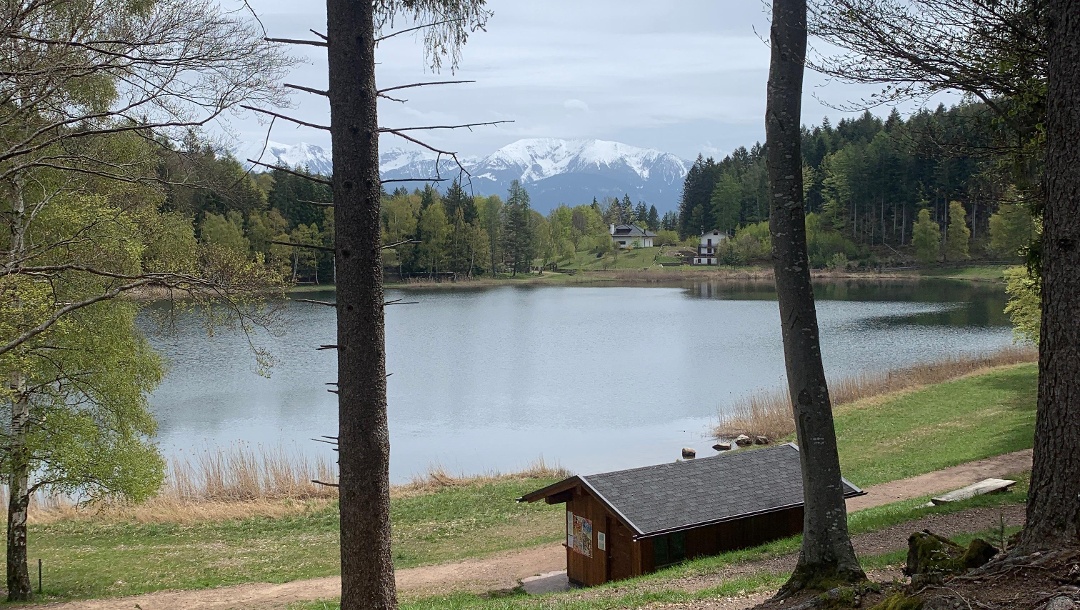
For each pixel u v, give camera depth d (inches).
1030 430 1058.7
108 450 679.1
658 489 637.3
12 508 665.6
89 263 600.1
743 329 2549.2
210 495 1018.1
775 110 346.9
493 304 3577.8
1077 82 253.9
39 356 617.6
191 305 588.1
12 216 565.0
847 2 428.1
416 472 1131.3
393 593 326.3
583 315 3058.6
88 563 778.2
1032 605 216.7
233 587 697.0
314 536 868.0
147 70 358.9
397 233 4675.2
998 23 428.5
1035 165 484.4
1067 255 256.2
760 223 5398.6
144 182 419.5
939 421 1202.0
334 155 308.0
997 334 2153.1
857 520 661.9
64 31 373.4
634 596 453.7
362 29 303.0
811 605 307.0
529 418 1435.8
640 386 1694.1
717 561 569.6
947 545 310.7
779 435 1257.4
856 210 4291.3
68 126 448.1
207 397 1574.8
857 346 2015.3
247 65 362.9
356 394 314.7
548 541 826.2
